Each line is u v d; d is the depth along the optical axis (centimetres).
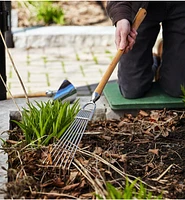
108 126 261
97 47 441
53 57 418
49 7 467
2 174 208
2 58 274
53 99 269
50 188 204
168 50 277
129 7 253
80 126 225
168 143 242
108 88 289
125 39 240
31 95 285
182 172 219
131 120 265
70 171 212
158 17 269
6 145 226
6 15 274
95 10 477
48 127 227
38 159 217
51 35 436
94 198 197
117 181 210
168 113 270
